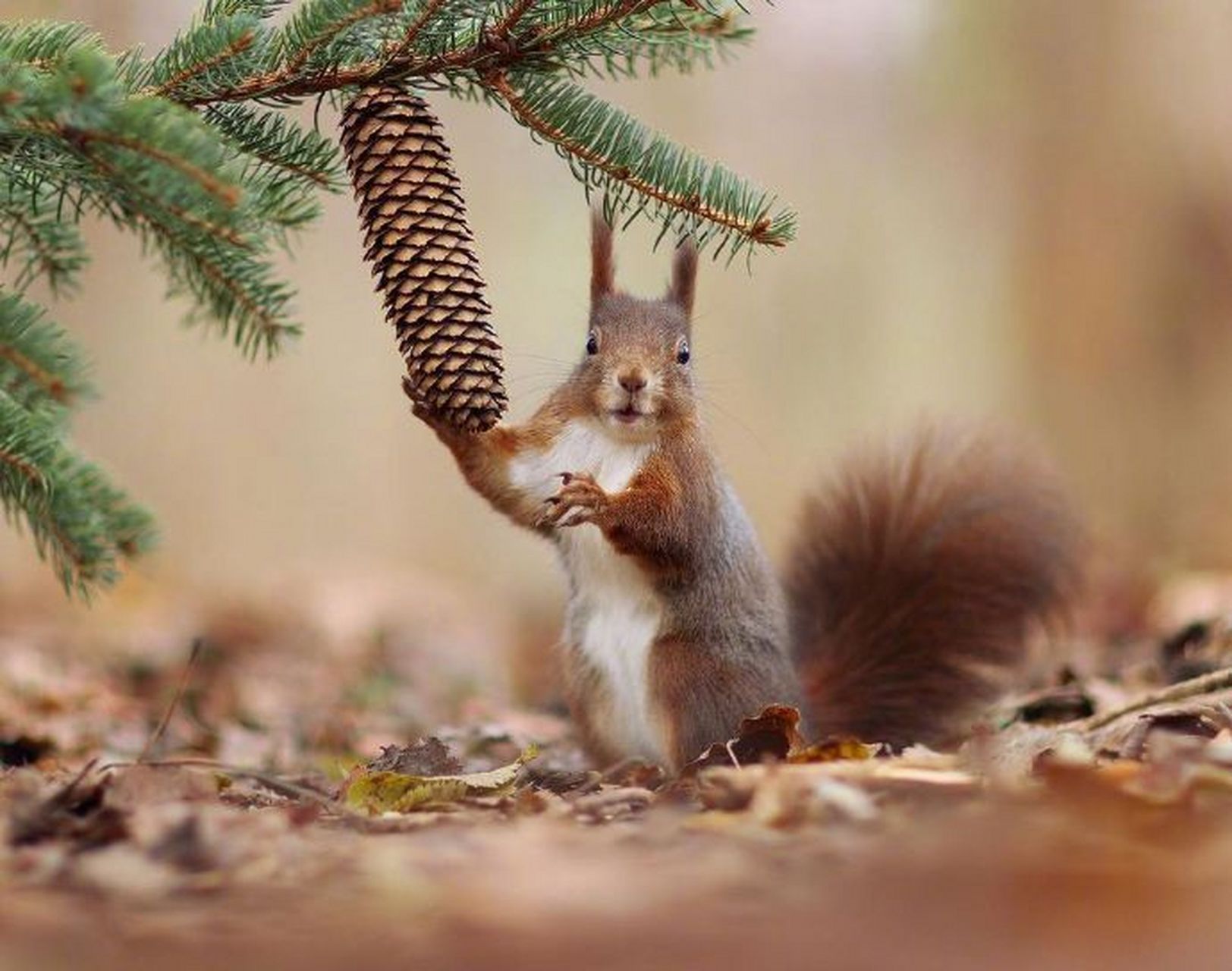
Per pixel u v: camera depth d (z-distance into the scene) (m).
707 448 10.37
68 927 5.42
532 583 32.31
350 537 34.72
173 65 8.35
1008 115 35.69
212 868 6.21
